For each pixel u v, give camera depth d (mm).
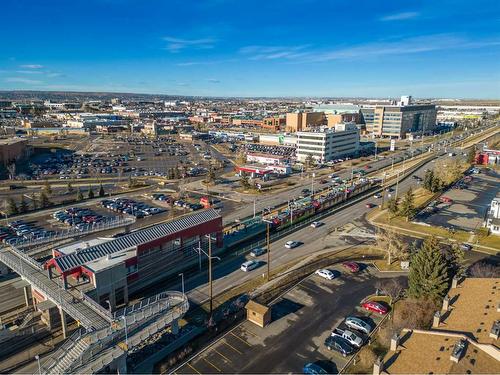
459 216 108938
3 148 192000
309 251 85375
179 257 77500
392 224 102750
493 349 38188
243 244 90375
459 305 50594
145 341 54188
